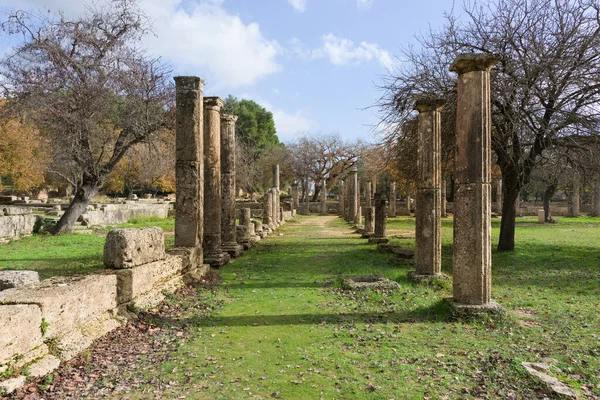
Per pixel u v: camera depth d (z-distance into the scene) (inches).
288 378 171.8
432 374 175.0
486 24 498.6
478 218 255.6
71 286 202.5
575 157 509.0
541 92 459.2
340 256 528.4
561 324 247.6
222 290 335.9
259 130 2331.4
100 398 153.1
